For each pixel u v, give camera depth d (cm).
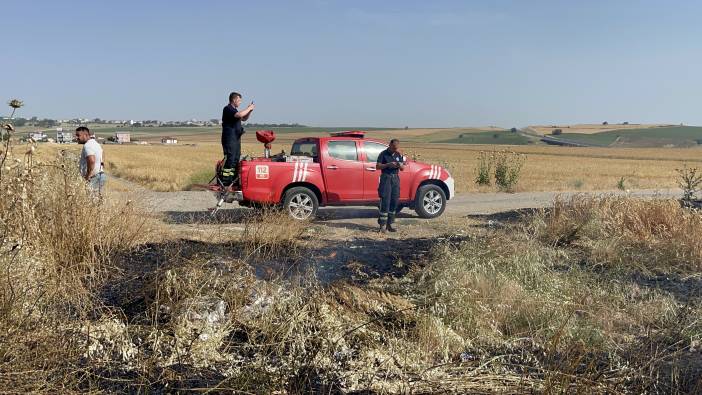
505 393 377
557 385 382
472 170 3356
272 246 643
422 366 420
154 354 390
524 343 475
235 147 973
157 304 445
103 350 385
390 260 662
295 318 445
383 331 463
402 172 1079
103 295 477
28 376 326
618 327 505
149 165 3553
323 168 1024
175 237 671
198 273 499
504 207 1378
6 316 363
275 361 400
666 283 642
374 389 376
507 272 593
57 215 513
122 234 593
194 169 3158
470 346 465
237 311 454
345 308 495
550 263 669
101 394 334
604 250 725
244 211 1171
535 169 4081
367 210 1223
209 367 385
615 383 392
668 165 5469
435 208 1109
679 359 442
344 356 417
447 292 520
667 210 851
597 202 926
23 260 433
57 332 375
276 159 1027
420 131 19975
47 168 546
